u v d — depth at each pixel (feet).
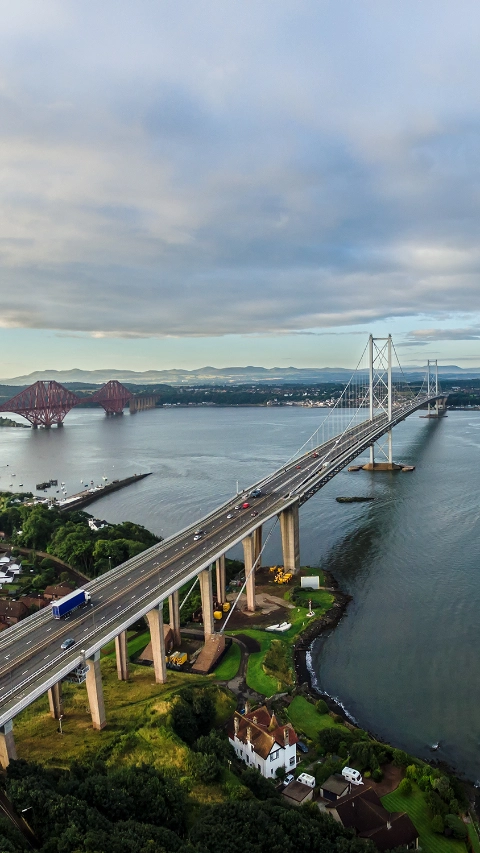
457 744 316.60
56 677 283.59
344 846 228.84
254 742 297.74
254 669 390.42
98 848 208.33
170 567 426.51
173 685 362.33
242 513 556.92
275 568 580.71
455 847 250.37
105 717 322.75
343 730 324.39
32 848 216.33
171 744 298.35
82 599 369.71
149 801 250.37
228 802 248.11
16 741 304.50
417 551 608.19
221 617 477.77
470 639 420.36
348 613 476.13
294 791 276.41
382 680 377.71
